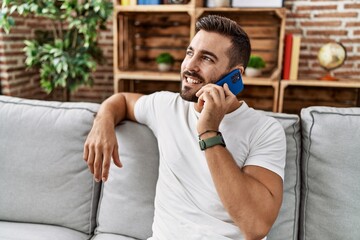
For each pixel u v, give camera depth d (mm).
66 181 1312
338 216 1132
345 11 2701
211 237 983
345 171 1139
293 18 2814
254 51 2861
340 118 1194
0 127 1360
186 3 2516
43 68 2467
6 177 1335
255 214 890
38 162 1318
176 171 1090
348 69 2801
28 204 1323
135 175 1250
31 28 3055
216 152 932
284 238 1165
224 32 1056
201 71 1062
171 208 1077
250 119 1066
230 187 898
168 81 3121
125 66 2865
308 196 1193
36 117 1358
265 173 965
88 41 2402
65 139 1315
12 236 1221
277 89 2473
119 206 1258
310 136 1199
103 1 2391
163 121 1173
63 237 1246
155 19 2953
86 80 2541
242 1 2412
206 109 975
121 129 1287
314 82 2465
